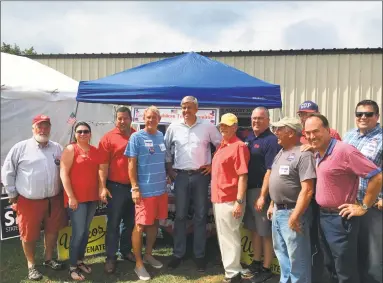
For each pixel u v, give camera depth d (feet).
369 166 9.30
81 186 12.51
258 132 12.67
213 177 12.59
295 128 10.27
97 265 14.23
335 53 30.68
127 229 14.26
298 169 10.07
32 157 12.53
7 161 12.48
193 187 13.35
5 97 20.83
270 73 31.86
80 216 12.61
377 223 10.89
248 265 13.64
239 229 12.53
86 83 15.28
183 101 13.33
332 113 30.94
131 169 12.55
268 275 12.73
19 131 21.50
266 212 12.46
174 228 13.93
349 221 9.56
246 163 12.09
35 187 12.41
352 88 30.55
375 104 12.01
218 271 13.71
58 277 13.12
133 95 14.97
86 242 13.35
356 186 9.65
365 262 11.02
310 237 10.59
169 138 13.74
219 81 15.43
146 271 13.19
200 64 16.88
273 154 12.18
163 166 13.05
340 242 9.64
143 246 16.15
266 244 12.71
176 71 16.15
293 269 10.25
